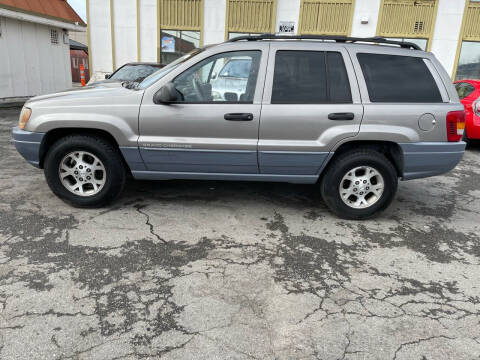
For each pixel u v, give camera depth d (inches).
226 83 152.9
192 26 652.7
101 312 100.3
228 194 191.5
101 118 151.4
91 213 161.3
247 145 152.2
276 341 92.7
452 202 197.9
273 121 150.7
